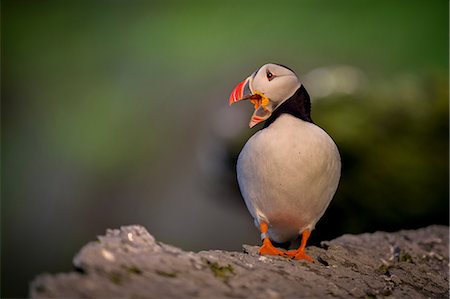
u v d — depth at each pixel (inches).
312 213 199.3
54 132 866.1
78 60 917.2
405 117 337.1
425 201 329.7
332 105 345.1
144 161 702.5
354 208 331.6
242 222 556.1
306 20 839.1
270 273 169.0
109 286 141.8
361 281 184.5
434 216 331.9
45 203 741.3
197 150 603.5
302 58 765.3
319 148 187.8
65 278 142.1
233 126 364.5
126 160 732.7
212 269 161.2
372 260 214.1
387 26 812.0
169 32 884.6
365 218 331.6
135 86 835.4
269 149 187.2
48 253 689.6
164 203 634.8
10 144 852.6
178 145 677.3
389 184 328.2
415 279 202.5
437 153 332.2
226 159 362.3
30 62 922.1
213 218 577.9
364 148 329.4
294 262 189.8
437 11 788.6
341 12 834.2
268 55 764.6
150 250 163.6
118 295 138.6
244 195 203.3
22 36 930.1
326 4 842.2
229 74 716.0
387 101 343.0
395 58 791.1
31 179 794.8
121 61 888.9
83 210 710.5
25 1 929.5
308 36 821.2
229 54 804.6
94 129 826.2
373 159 329.1
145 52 880.9
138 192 681.0
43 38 936.9
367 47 802.2
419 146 332.8
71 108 887.1
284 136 187.5
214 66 780.6
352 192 328.8
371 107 341.7
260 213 200.8
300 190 189.9
